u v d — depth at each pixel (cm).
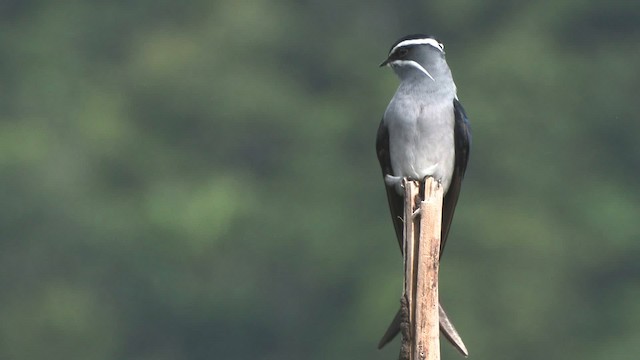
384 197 3775
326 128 3916
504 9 4203
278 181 3853
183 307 3616
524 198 3731
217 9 4219
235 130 3975
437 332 1122
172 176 3884
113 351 3594
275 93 3997
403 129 1294
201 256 3634
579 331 3550
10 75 4072
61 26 4188
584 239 3666
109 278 3638
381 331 3400
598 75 4025
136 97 4056
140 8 4247
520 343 3453
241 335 3619
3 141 3738
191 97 4009
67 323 3559
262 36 4147
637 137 3959
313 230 3666
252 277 3634
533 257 3550
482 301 3472
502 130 3819
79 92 4044
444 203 1315
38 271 3631
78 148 3850
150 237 3644
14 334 3553
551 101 3944
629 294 3603
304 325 3603
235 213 3662
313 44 4175
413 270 1133
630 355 3472
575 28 4156
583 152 3909
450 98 1299
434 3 4225
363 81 4116
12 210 3659
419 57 1300
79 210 3675
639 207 3794
